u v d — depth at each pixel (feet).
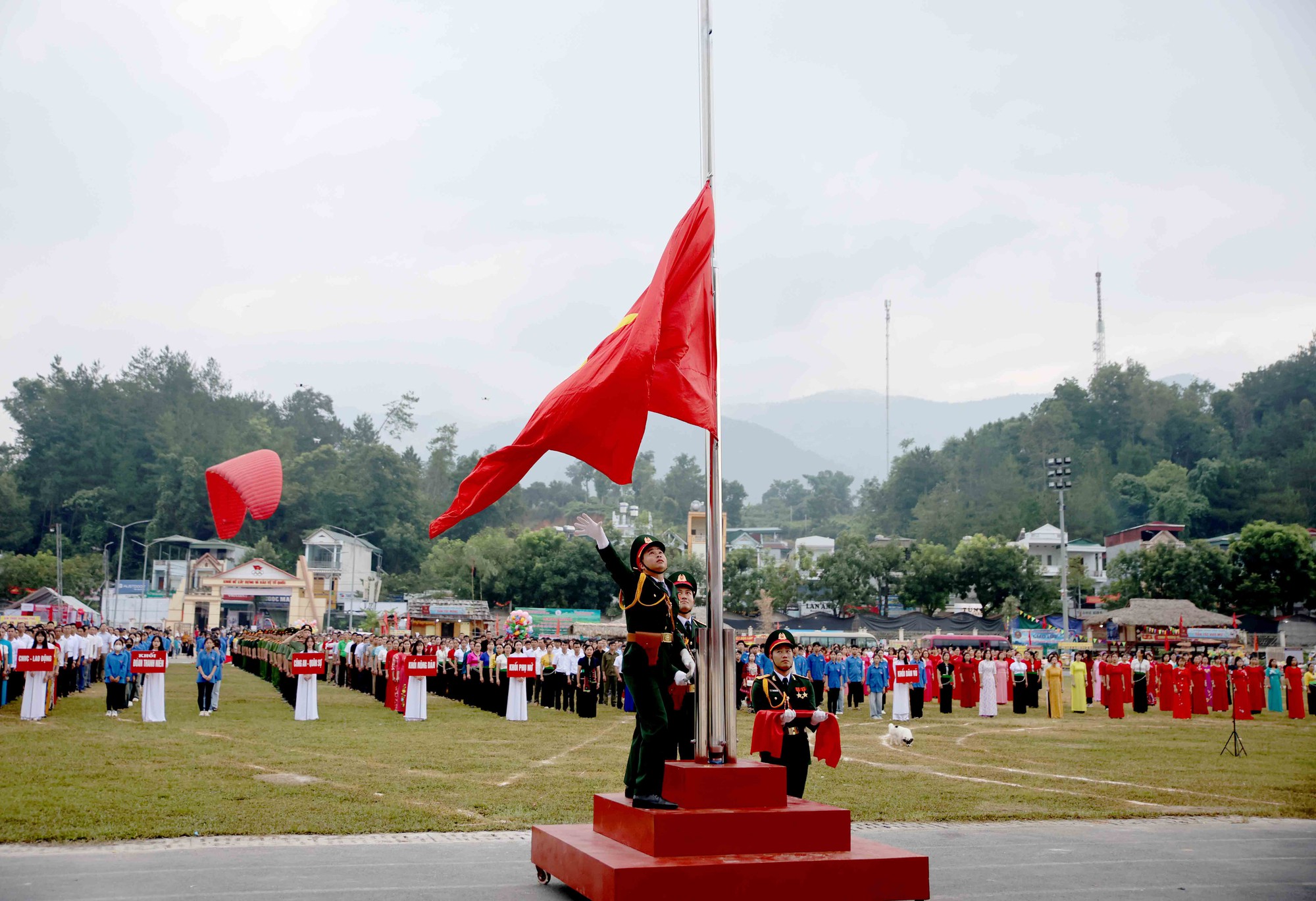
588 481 580.30
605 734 67.82
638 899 21.48
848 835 24.22
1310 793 46.21
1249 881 28.22
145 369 437.17
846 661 103.81
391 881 26.03
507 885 26.00
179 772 44.32
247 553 318.86
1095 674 116.37
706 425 26.32
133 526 369.50
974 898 25.67
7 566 291.79
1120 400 439.63
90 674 103.60
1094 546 308.81
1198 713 102.94
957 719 90.74
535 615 220.23
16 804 35.45
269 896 24.14
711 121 28.35
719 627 25.48
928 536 382.83
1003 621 192.85
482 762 51.01
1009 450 447.01
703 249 27.76
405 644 87.30
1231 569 226.17
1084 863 30.12
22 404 393.09
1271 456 388.57
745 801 24.23
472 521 414.82
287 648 96.37
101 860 27.86
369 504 369.09
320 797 38.73
